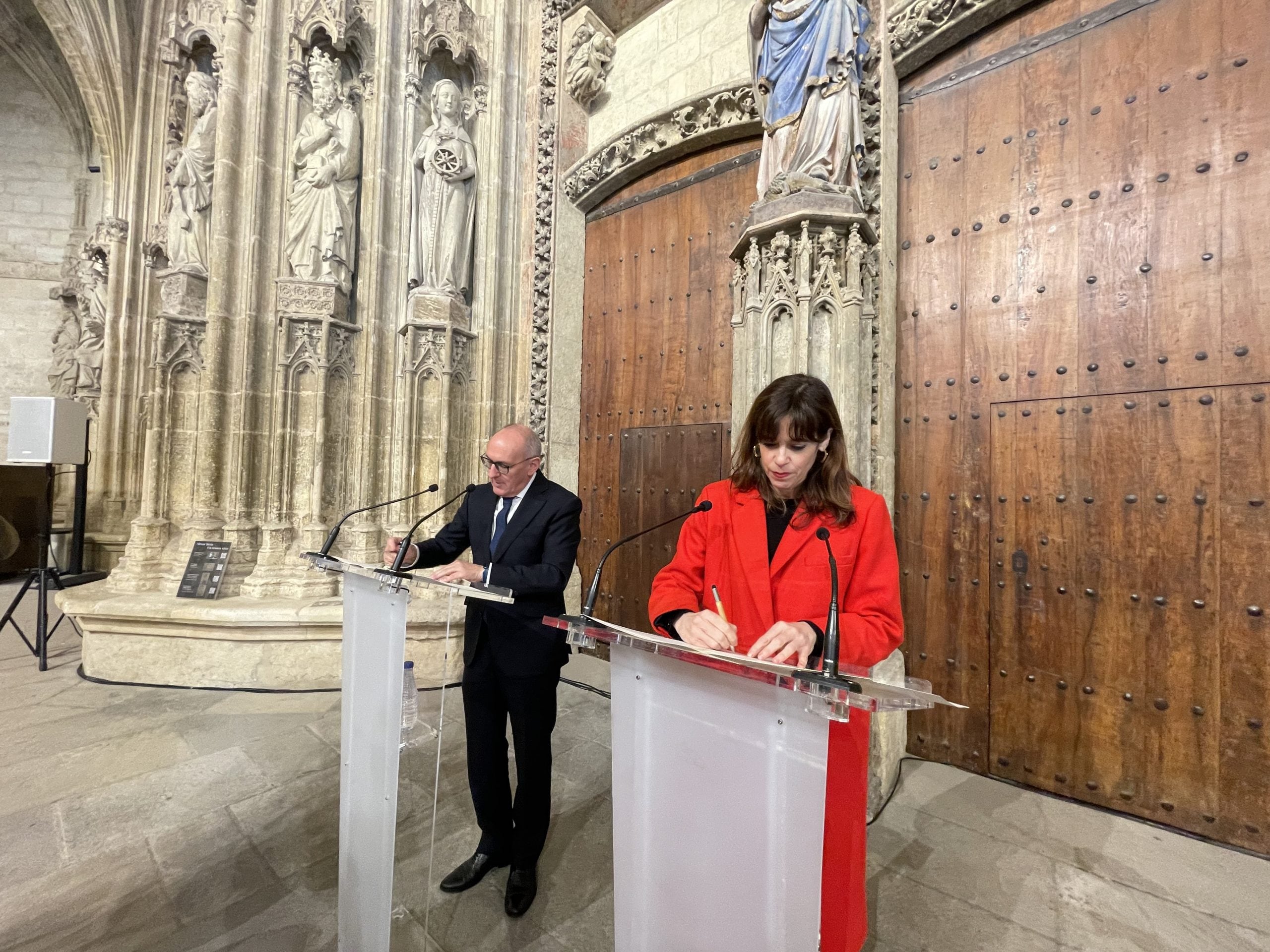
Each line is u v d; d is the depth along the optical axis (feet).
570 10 15.37
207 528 12.98
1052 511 8.59
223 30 14.40
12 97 27.58
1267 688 7.04
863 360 9.01
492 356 15.03
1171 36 7.98
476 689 5.99
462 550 6.93
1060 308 8.65
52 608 17.92
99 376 24.62
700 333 13.10
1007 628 8.91
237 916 5.70
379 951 4.43
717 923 2.81
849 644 3.53
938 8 9.39
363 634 4.87
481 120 15.40
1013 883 6.47
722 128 12.46
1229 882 6.50
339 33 13.85
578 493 15.43
